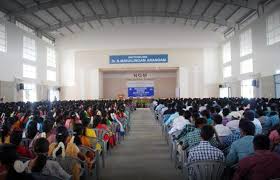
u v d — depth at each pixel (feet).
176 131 21.63
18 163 7.38
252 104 34.60
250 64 71.77
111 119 30.78
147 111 85.46
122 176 18.10
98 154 17.44
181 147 17.25
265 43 61.26
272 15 57.72
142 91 115.85
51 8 71.05
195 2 72.02
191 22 91.09
